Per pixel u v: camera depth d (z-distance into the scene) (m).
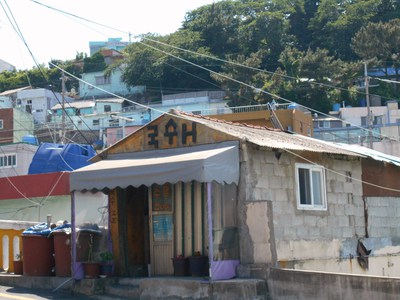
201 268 13.16
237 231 13.25
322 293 11.53
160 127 14.27
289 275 12.09
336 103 61.53
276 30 71.50
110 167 13.39
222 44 72.12
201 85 70.38
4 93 77.94
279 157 14.05
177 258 13.44
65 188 22.38
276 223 13.70
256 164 13.44
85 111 69.62
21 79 88.12
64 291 13.77
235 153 13.12
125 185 13.02
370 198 16.95
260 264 12.88
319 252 14.78
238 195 13.23
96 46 113.44
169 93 71.94
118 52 90.38
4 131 49.47
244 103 58.81
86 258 14.38
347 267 15.64
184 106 65.50
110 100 71.94
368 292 10.91
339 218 15.70
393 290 10.59
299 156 14.30
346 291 11.19
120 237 14.62
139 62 73.31
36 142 41.03
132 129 52.38
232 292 11.91
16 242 15.60
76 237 14.21
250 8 75.00
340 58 71.94
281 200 13.93
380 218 17.20
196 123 13.75
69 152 24.97
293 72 60.50
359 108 59.09
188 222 13.80
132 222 14.88
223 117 32.62
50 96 73.88
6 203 23.75
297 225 14.27
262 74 60.53
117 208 14.72
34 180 23.08
